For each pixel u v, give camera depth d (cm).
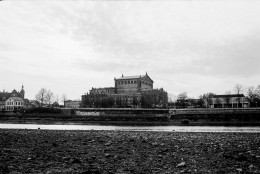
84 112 13638
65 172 944
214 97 18112
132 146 1838
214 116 11231
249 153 1512
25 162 1138
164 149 1664
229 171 1002
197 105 18762
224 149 1702
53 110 14000
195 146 1872
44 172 939
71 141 2128
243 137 2850
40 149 1587
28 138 2344
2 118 12631
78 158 1278
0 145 1764
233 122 10356
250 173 965
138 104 17912
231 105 17188
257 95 16338
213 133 3603
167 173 962
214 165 1134
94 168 1039
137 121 11700
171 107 17400
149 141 2225
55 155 1358
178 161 1236
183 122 10625
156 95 18600
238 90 18175
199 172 983
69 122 11638
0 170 937
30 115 12900
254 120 10750
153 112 12781
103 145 1864
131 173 957
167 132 3831
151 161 1232
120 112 13200
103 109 13400
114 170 1009
